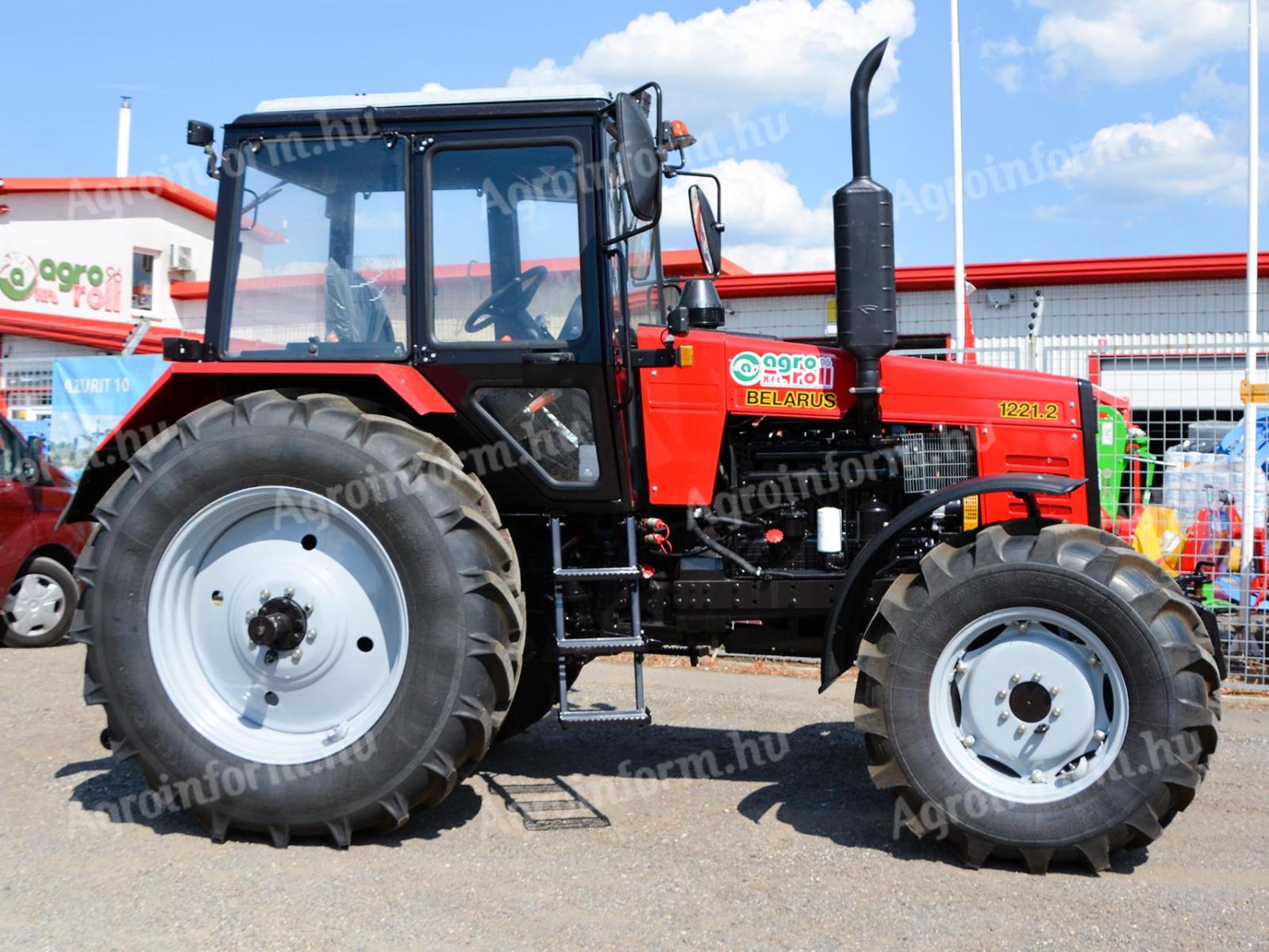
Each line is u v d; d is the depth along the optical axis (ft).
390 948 9.10
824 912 9.87
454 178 12.86
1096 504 14.49
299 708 12.08
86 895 10.20
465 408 12.94
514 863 11.09
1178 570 21.29
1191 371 22.74
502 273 12.83
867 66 13.00
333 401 12.21
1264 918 9.75
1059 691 11.18
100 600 12.05
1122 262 42.19
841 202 13.21
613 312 12.85
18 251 56.70
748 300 46.68
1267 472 22.59
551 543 13.51
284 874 10.78
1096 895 10.30
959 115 34.73
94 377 30.89
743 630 14.10
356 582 12.03
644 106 13.65
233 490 11.97
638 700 12.30
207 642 12.33
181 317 60.39
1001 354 32.55
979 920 9.68
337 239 12.99
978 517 14.25
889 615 11.60
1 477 24.71
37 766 14.51
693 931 9.42
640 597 13.24
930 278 44.04
